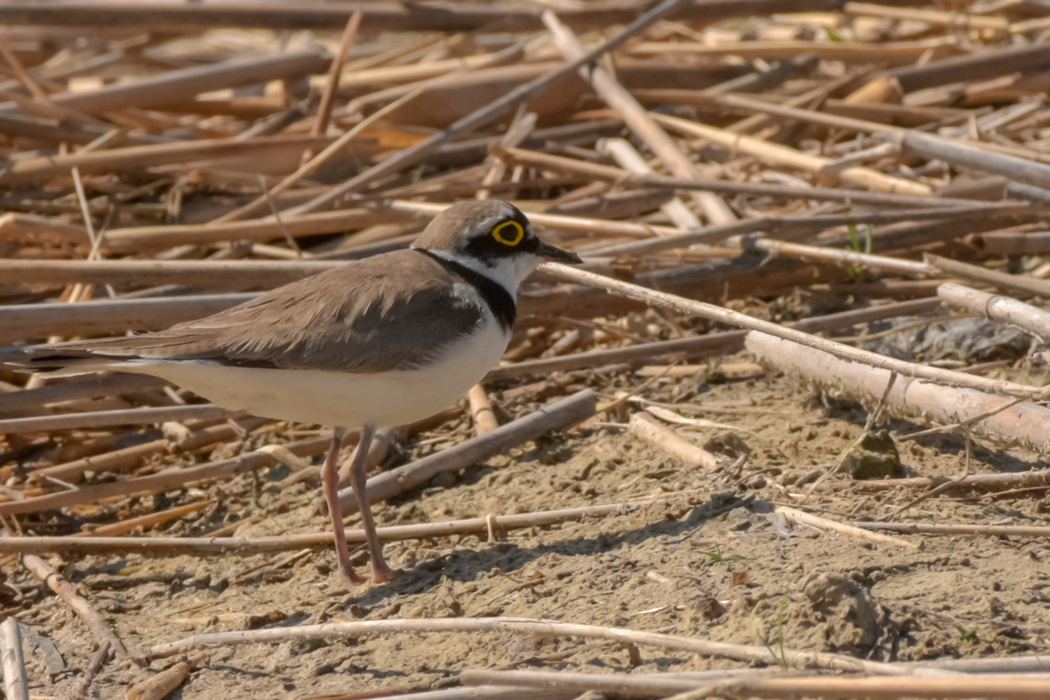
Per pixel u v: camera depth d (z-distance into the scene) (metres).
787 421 10.86
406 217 14.28
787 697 5.70
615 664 7.09
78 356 8.30
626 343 13.09
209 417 11.14
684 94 17.25
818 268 13.44
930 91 17.97
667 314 13.08
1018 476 8.80
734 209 15.10
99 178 16.31
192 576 9.76
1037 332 9.66
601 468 10.42
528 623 7.15
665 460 10.25
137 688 7.70
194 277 11.79
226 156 15.68
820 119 15.74
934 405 9.69
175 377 8.53
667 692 6.06
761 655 6.51
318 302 8.67
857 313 12.37
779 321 12.98
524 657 7.36
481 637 7.79
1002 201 13.44
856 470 9.30
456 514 9.92
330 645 8.09
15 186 15.92
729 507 8.98
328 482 9.16
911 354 12.12
